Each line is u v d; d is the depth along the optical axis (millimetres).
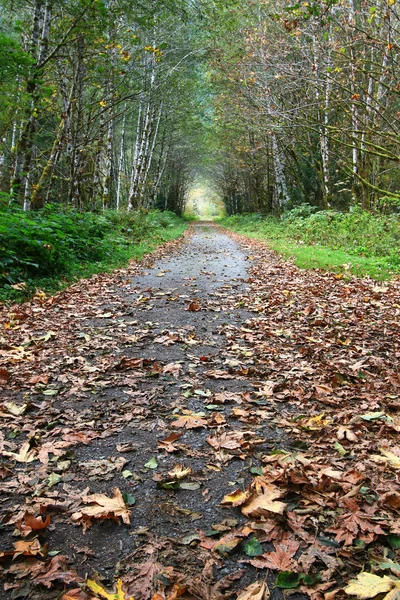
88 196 22547
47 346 4988
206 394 3756
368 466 2699
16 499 2391
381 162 20547
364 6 10938
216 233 30594
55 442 2967
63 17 12422
